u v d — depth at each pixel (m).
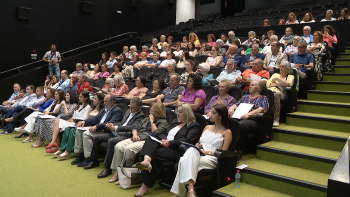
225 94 3.68
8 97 8.07
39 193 2.81
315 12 7.73
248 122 3.05
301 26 6.53
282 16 8.32
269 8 10.31
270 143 3.18
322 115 3.48
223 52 6.31
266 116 3.14
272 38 5.82
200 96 3.84
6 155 4.15
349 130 3.10
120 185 3.01
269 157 2.98
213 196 2.50
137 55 7.84
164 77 5.95
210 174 2.62
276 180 2.51
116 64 6.68
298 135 3.13
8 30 8.26
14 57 8.40
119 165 3.12
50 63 8.70
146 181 2.80
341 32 5.77
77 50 9.76
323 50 4.64
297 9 8.80
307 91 4.05
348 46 5.71
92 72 8.02
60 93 5.18
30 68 8.68
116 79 5.38
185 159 2.54
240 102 3.49
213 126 2.89
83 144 3.72
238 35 7.94
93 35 10.21
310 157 2.69
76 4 9.68
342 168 1.47
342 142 2.82
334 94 3.81
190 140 2.87
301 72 4.00
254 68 4.19
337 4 8.01
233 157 2.70
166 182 3.09
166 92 4.63
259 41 6.33
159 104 3.38
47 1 8.98
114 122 3.79
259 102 3.31
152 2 12.20
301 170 2.68
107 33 10.64
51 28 9.12
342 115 3.45
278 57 4.60
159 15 12.52
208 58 5.91
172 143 2.86
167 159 2.84
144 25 11.95
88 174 3.42
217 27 9.62
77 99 4.79
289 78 3.74
